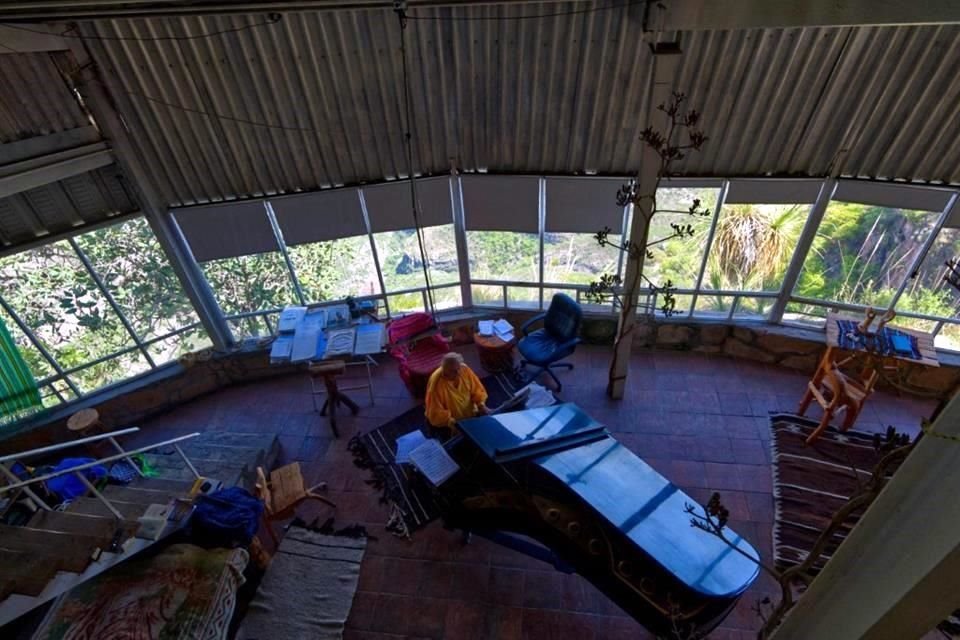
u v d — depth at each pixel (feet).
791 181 19.07
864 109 17.10
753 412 20.76
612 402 21.52
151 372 22.15
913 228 18.85
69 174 17.11
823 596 6.81
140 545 13.12
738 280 21.79
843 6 9.07
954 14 7.44
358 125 19.15
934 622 5.05
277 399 22.82
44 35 14.93
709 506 9.26
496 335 22.57
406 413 21.63
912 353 18.08
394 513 17.87
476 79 18.38
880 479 7.38
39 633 12.60
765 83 17.11
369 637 14.85
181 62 16.78
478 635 14.76
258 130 18.63
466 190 21.29
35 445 20.38
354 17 16.71
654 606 11.60
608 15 16.47
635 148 19.31
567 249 22.26
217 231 20.52
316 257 22.16
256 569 16.16
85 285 19.33
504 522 14.11
